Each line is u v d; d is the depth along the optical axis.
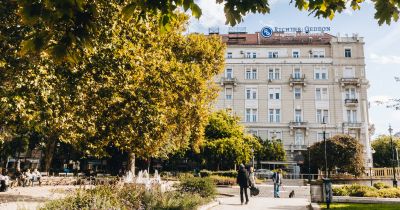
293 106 65.88
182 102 27.16
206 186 17.30
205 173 41.00
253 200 19.11
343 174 45.81
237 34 72.81
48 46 4.31
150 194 13.10
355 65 65.88
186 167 60.56
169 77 21.81
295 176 54.28
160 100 20.61
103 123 19.58
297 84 66.12
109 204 9.93
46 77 13.01
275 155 59.53
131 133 19.98
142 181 20.06
